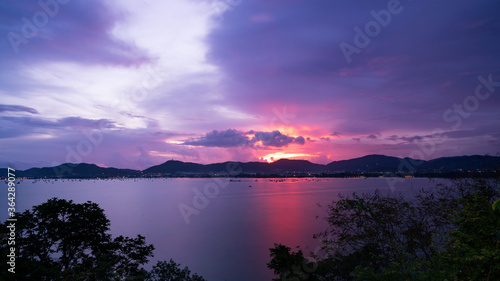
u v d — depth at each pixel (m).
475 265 3.93
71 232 13.26
